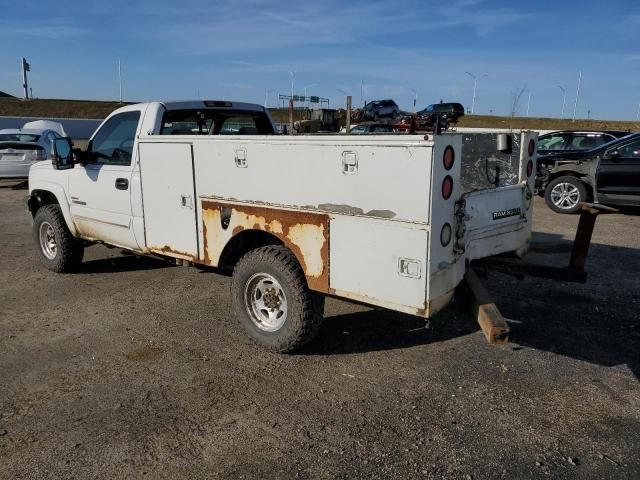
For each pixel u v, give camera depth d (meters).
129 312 5.44
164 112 5.35
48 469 3.01
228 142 4.34
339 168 3.72
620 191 10.67
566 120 52.25
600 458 3.12
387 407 3.65
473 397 3.78
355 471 3.00
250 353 4.48
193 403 3.70
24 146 14.72
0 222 10.55
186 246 4.93
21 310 5.53
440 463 3.07
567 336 4.84
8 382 4.00
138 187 5.27
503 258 4.74
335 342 4.70
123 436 3.31
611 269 6.91
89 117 58.34
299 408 3.63
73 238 6.64
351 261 3.79
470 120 52.38
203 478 2.94
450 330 4.96
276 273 4.20
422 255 3.46
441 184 3.43
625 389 3.90
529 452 3.17
